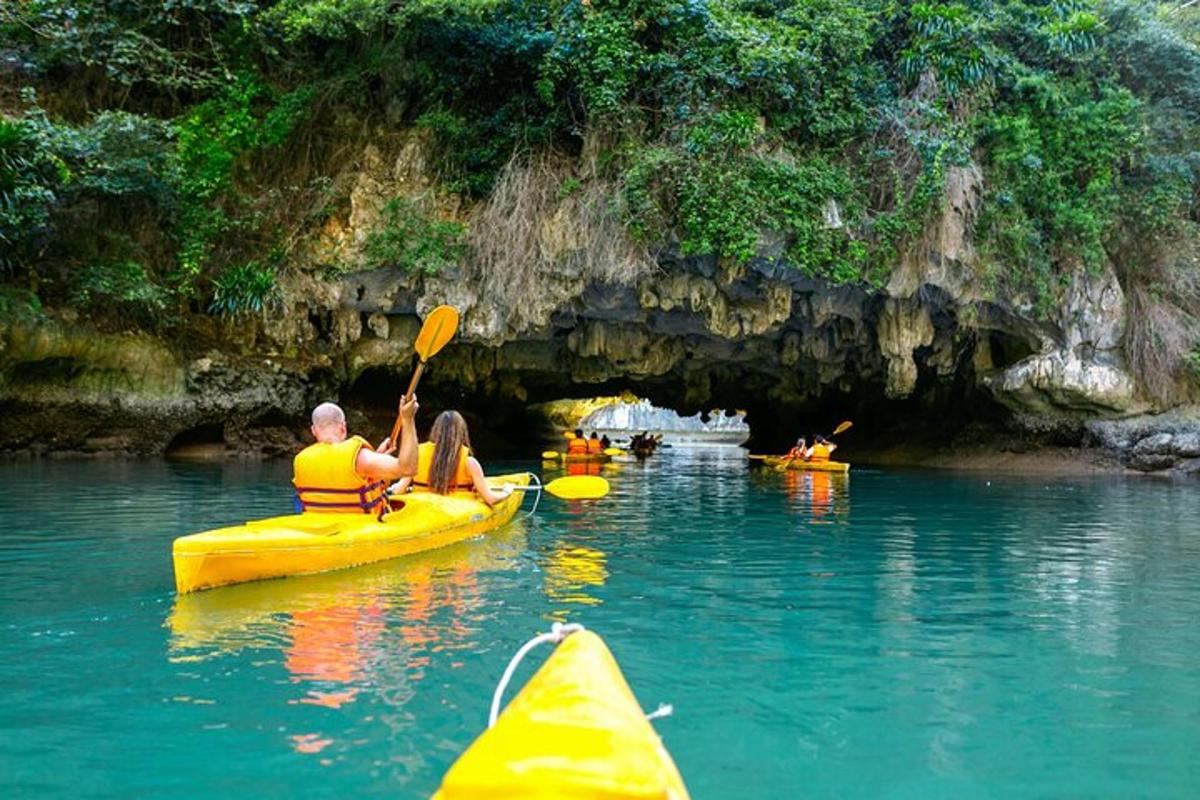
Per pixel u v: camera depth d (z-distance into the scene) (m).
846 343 17.67
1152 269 17.25
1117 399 16.69
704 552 6.60
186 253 14.29
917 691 3.42
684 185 13.80
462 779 1.87
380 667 3.57
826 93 14.62
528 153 14.84
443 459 6.94
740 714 3.15
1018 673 3.66
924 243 14.86
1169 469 16.23
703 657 3.84
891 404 22.59
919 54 15.06
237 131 14.29
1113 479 14.97
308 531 5.45
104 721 2.98
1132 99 16.19
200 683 3.36
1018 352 17.92
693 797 2.49
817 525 8.30
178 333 15.27
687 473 15.84
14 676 3.43
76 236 14.09
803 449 17.72
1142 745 2.91
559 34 14.01
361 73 15.23
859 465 18.47
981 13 15.92
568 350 18.42
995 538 7.57
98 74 14.88
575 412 43.44
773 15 15.15
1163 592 5.32
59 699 3.19
